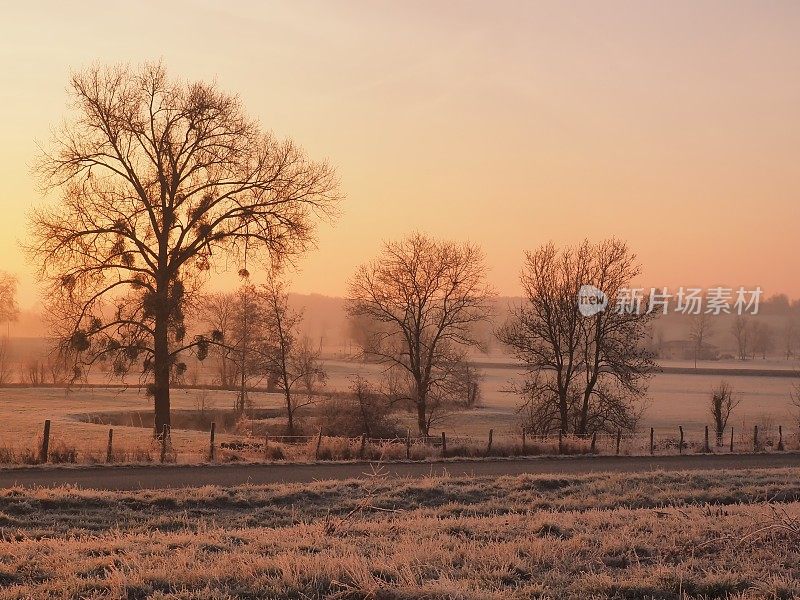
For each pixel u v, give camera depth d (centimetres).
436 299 5450
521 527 1396
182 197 3950
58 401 7412
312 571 960
